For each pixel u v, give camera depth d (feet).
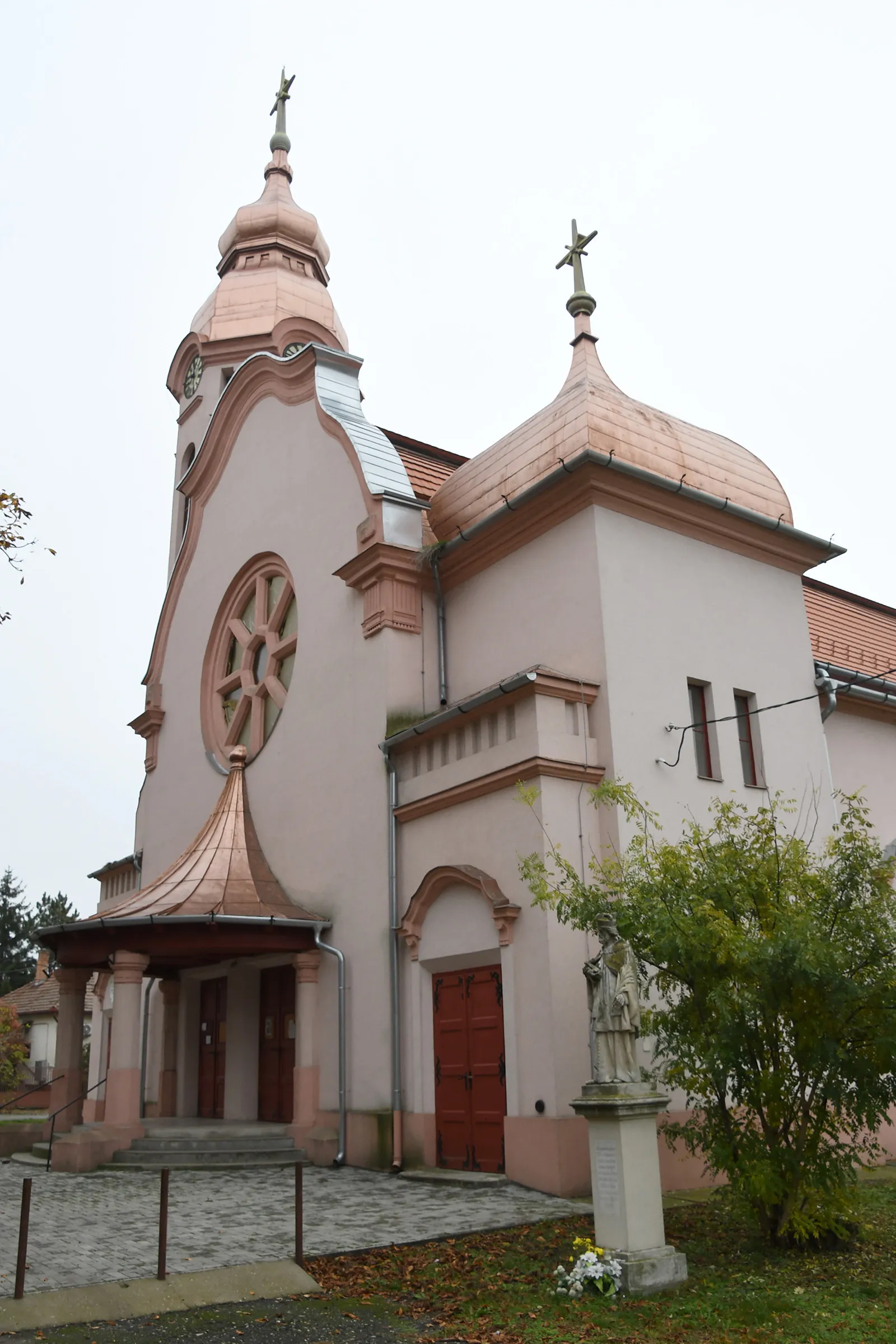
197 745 74.90
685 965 32.76
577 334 59.00
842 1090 30.99
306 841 59.52
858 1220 35.60
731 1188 33.17
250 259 109.40
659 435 55.06
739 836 40.81
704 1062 31.32
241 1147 52.29
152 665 83.25
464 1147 45.88
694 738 51.06
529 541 53.52
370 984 52.37
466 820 48.37
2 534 38.75
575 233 61.41
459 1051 47.01
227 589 74.13
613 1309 26.96
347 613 59.62
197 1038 69.05
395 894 51.65
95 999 87.15
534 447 55.01
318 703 60.85
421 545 57.82
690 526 53.62
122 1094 52.85
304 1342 25.38
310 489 65.36
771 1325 25.30
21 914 234.58
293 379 68.90
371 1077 51.08
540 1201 39.27
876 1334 24.57
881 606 89.45
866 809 35.83
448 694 56.70
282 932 54.80
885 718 67.82
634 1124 30.07
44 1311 26.96
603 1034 31.42
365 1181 45.83
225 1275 29.86
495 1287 28.89
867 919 31.83
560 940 42.93
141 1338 25.58
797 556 58.18
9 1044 128.36
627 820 44.45
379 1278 30.19
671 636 51.01
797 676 56.90
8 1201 41.47
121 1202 41.06
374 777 54.70
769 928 32.78
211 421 79.15
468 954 46.68
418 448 72.59
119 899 84.17
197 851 61.67
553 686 45.75
